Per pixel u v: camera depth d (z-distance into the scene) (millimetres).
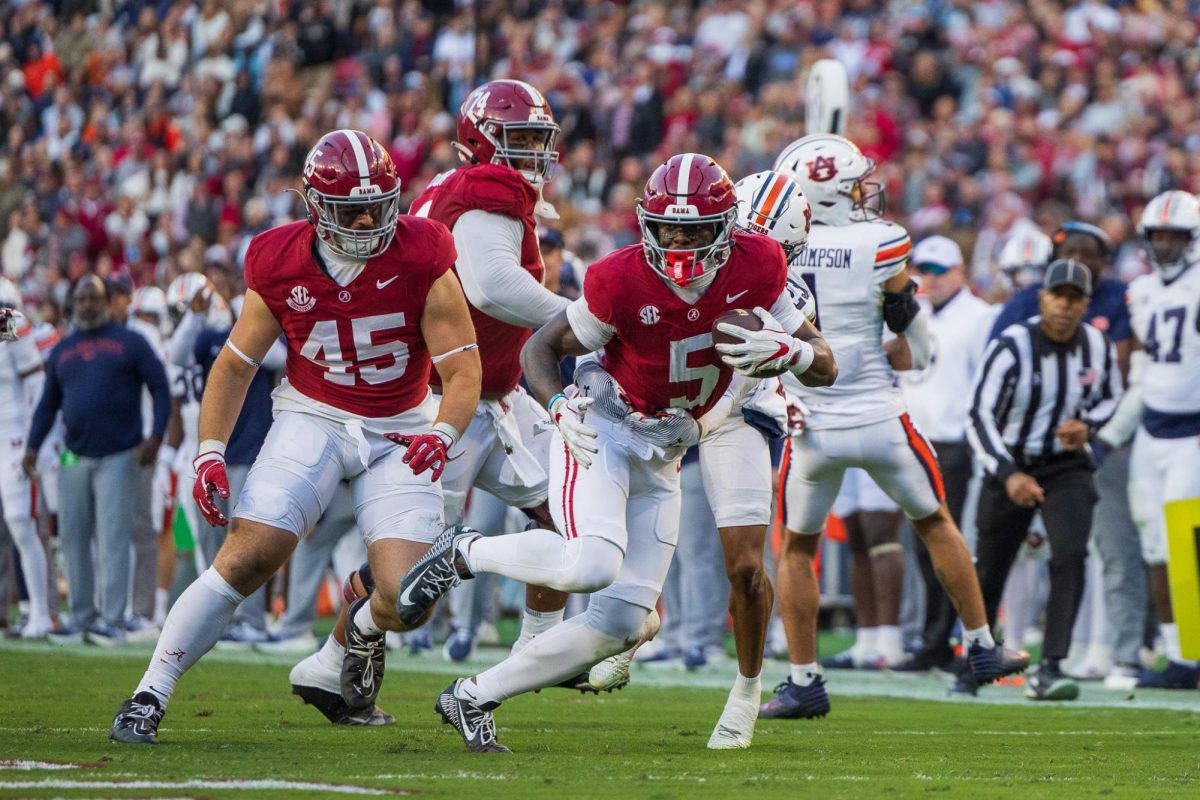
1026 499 26016
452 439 17797
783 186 20141
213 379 18047
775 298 16953
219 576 17766
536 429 21859
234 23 78125
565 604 21656
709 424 17500
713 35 67812
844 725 21938
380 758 16625
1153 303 29562
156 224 67875
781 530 23359
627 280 16656
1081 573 26328
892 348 23719
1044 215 53438
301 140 67000
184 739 18297
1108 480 31203
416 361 18406
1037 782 15617
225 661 31609
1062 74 62094
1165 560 29531
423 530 18250
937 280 32750
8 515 37312
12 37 85125
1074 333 26469
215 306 34469
